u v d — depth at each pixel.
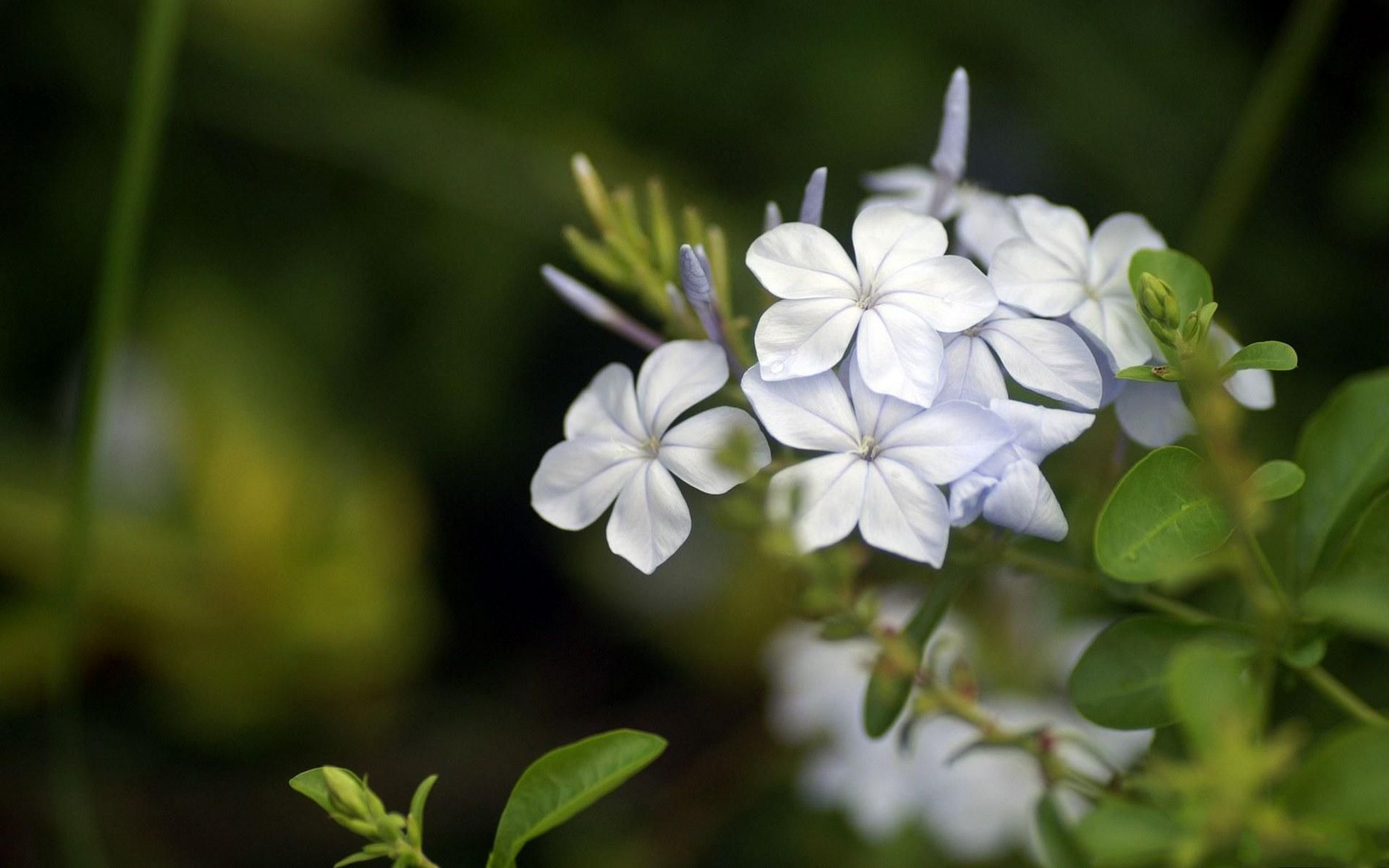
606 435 0.49
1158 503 0.47
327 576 0.73
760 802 0.70
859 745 0.60
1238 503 0.46
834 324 0.48
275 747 0.75
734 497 0.48
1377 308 0.74
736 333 0.50
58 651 0.56
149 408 0.74
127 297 0.56
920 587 0.62
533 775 0.47
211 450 0.73
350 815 0.47
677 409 0.48
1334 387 0.73
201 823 0.73
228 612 0.72
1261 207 0.76
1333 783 0.45
